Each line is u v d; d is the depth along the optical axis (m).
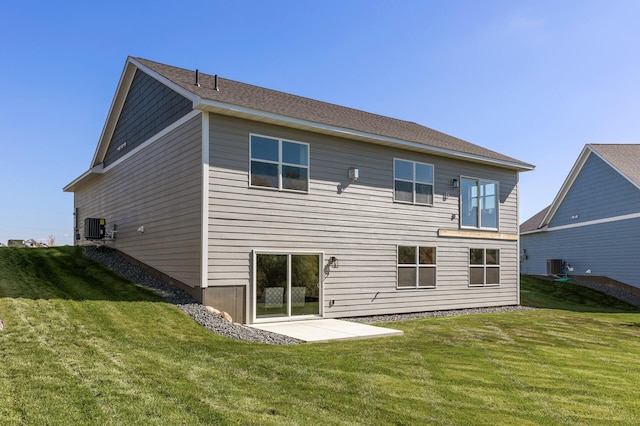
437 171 13.85
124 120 14.55
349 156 11.85
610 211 21.16
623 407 4.86
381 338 8.60
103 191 16.55
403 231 12.87
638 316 14.16
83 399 4.21
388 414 4.29
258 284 10.12
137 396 4.38
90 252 14.84
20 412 3.85
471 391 5.19
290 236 10.62
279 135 10.61
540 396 5.14
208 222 9.45
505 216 15.70
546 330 10.43
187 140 10.22
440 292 13.64
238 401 4.41
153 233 11.88
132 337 6.95
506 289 15.59
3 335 6.33
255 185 10.15
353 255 11.77
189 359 5.96
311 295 10.96
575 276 23.19
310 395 4.72
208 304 9.36
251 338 7.85
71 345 6.14
